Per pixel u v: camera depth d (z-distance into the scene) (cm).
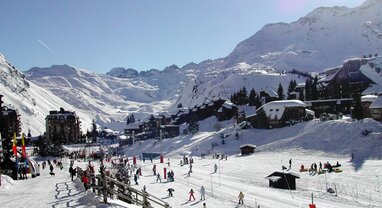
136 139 17975
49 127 18512
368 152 7800
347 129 9088
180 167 8875
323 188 5444
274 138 11000
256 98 18150
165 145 14350
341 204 4412
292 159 8338
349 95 15088
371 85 14825
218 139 12362
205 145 12169
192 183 6322
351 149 8169
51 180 4272
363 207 4247
